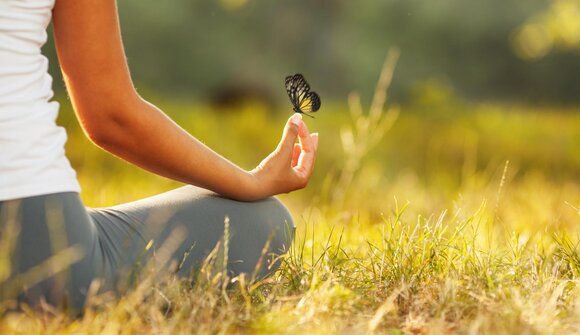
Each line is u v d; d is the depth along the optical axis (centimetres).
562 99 3938
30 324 315
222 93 3020
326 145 1605
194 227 369
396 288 385
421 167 1475
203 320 338
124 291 340
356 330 333
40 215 317
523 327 341
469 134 1867
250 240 383
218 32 3259
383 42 3381
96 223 348
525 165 1571
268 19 3391
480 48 3616
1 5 309
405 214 817
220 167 369
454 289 371
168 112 2014
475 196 810
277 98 3075
